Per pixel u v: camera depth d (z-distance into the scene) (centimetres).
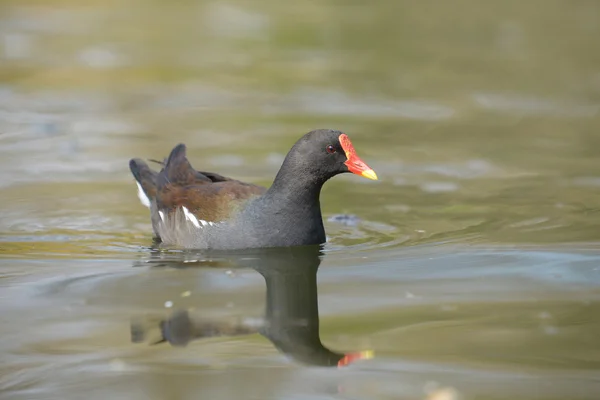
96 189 1558
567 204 1465
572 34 2912
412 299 1067
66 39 2866
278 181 1254
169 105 2166
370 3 3506
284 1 3550
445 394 813
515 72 2456
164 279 1143
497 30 2994
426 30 3005
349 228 1373
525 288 1096
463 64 2561
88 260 1220
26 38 2859
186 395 820
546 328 966
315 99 2220
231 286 1118
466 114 2080
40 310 1030
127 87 2344
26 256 1233
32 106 2144
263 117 2053
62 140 1864
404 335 954
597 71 2444
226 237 1255
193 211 1288
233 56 2678
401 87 2336
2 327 979
